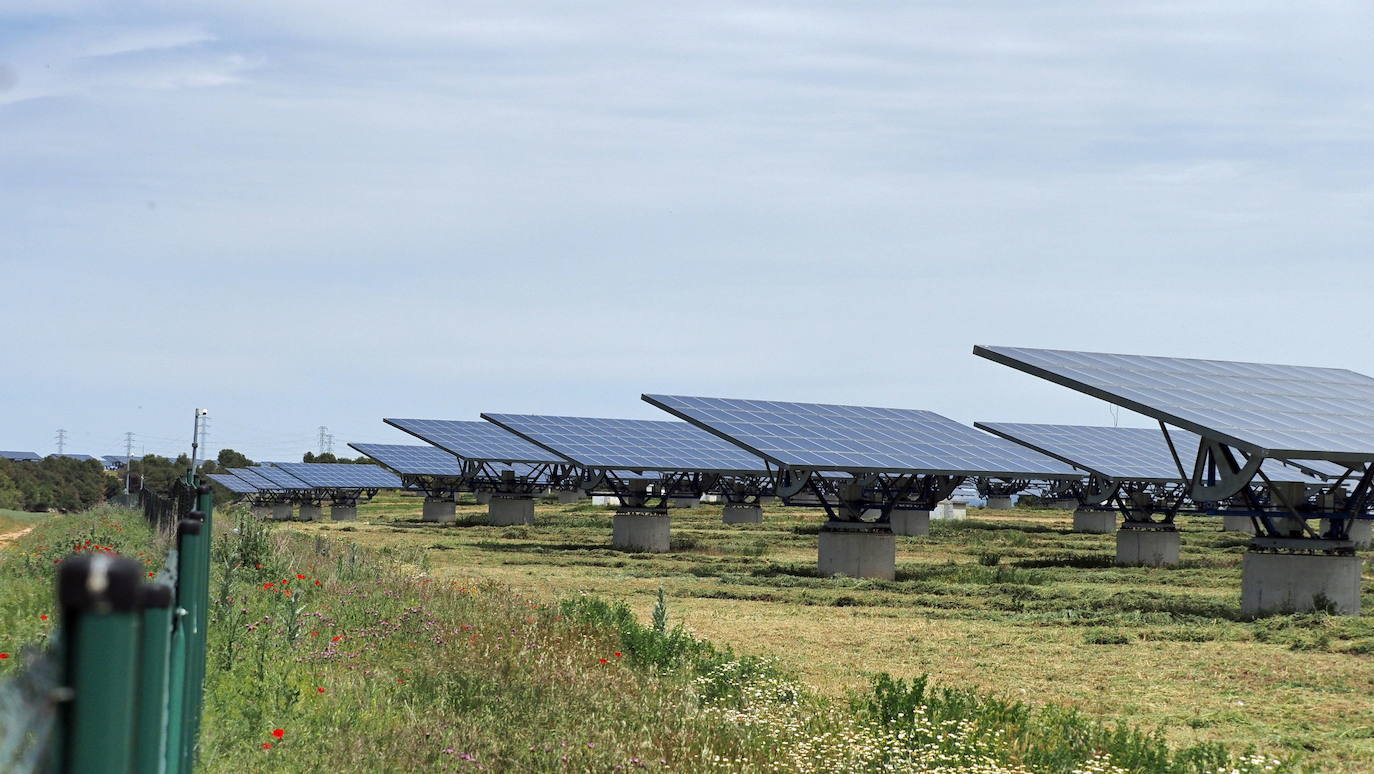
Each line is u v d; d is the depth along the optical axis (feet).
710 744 41.93
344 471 332.39
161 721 14.58
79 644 9.08
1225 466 101.09
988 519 281.95
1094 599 110.52
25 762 10.78
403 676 44.55
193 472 99.14
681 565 147.74
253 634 44.45
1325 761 49.34
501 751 36.99
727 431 142.92
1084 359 114.42
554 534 211.61
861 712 51.47
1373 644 78.28
